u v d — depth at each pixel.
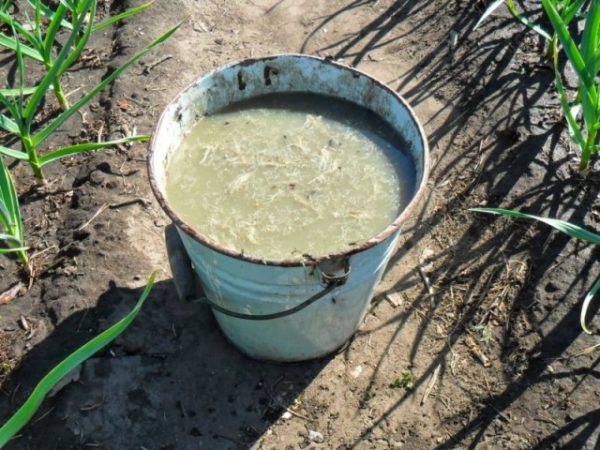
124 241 2.06
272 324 1.61
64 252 2.06
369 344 1.91
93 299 1.94
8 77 2.58
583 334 1.90
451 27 2.78
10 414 1.75
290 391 1.82
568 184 2.24
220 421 1.76
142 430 1.73
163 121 1.59
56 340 1.86
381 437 1.74
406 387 1.83
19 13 2.79
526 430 1.74
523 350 1.88
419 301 2.00
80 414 1.74
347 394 1.82
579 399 1.78
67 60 2.04
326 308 1.58
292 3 2.90
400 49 2.73
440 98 2.54
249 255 1.36
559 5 2.44
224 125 1.75
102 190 2.19
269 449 1.72
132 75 2.56
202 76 1.67
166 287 1.97
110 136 2.36
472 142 2.39
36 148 2.29
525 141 2.37
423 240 2.14
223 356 1.87
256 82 1.76
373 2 2.90
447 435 1.74
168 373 1.83
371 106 1.73
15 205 1.87
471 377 1.84
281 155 1.68
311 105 1.79
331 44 2.76
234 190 1.60
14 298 1.97
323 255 1.34
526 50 2.67
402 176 1.62
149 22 2.76
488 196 2.23
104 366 1.81
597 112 2.06
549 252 2.07
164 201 1.44
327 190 1.60
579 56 1.93
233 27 2.81
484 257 2.09
